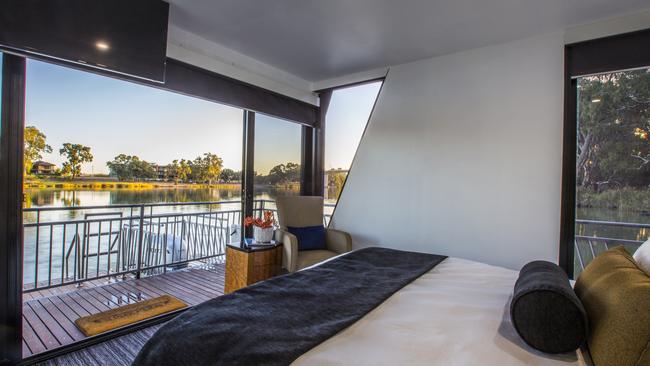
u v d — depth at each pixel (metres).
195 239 4.43
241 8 2.40
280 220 3.38
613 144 2.49
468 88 3.08
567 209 2.59
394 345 1.07
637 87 2.41
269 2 2.31
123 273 3.63
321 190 4.33
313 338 1.09
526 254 2.74
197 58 2.87
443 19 2.51
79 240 3.32
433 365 0.95
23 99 1.88
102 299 3.05
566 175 2.58
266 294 1.52
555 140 2.65
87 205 3.21
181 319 1.27
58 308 2.81
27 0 1.79
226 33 2.81
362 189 3.78
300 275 1.84
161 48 2.33
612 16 2.40
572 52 2.60
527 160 2.76
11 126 1.83
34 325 2.49
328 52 3.20
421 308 1.38
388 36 2.83
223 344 1.07
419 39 2.88
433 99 3.29
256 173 3.73
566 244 2.58
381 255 2.35
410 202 3.41
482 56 3.02
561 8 2.30
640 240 2.40
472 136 3.04
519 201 2.79
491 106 2.95
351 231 3.85
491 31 2.69
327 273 1.88
